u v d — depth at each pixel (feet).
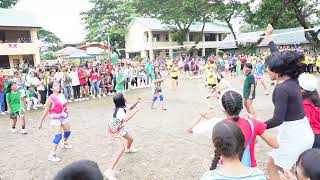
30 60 118.11
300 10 102.89
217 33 185.57
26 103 46.73
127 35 168.76
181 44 162.81
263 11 96.99
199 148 23.61
